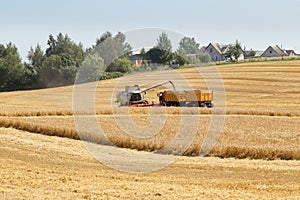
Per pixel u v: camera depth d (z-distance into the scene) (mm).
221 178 23219
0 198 17875
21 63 145125
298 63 122438
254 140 34750
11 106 73562
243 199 18578
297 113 56188
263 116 54031
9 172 23609
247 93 84312
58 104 80375
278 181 22516
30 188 20109
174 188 20562
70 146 33188
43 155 29828
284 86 91625
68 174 23656
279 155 29812
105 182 21781
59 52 152500
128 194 19203
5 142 34312
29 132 40250
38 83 142375
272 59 141625
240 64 125938
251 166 26500
